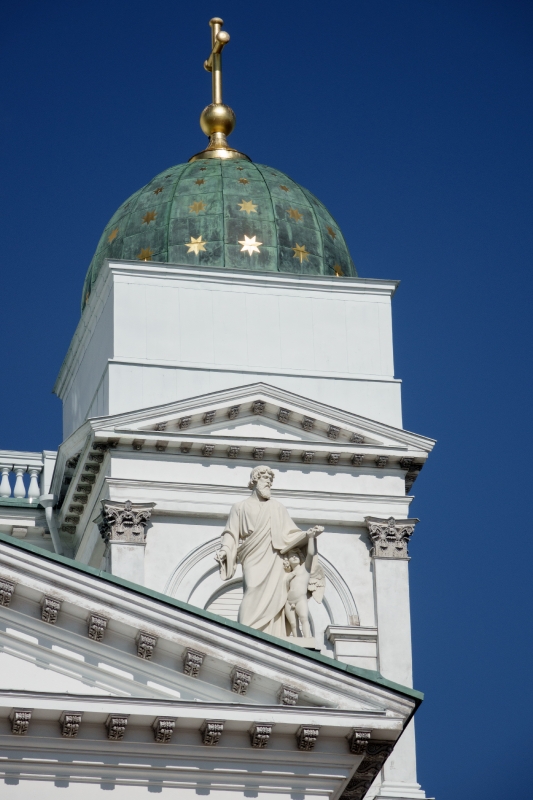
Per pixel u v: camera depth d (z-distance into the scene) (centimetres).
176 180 14112
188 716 8025
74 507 13250
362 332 13450
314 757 8169
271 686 8200
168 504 12669
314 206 14188
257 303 13362
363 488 12962
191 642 8162
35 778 7962
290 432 12938
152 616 8175
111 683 8169
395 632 12669
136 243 13825
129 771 8038
